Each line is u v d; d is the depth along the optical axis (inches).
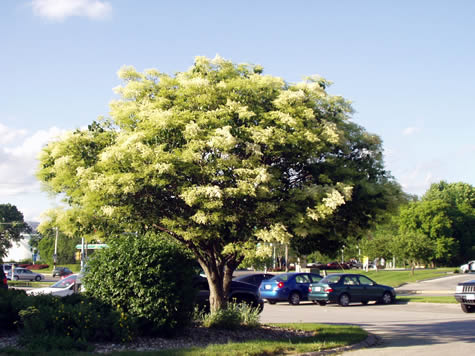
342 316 815.7
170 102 462.3
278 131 425.7
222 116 442.0
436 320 745.6
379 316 815.1
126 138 427.8
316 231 440.5
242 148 433.1
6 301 453.4
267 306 1067.9
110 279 441.1
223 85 447.2
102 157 414.0
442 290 1348.4
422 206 2918.3
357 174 470.3
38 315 407.5
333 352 434.6
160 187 421.1
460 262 3065.9
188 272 458.9
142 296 435.5
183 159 406.6
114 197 428.1
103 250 459.8
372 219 475.5
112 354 357.4
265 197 432.5
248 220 437.1
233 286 758.5
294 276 1122.0
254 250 429.7
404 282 1646.2
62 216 460.1
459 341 521.3
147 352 366.9
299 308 1005.2
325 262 3149.6
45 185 493.0
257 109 453.4
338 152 487.2
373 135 494.3
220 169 419.2
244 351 387.9
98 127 481.7
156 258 440.8
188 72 480.4
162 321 430.3
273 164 465.7
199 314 525.7
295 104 451.5
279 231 416.5
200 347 401.7
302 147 437.4
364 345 479.5
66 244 3159.5
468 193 3567.9
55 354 352.5
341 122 488.7
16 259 4185.5
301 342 454.9
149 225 474.0
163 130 420.8
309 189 428.5
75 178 449.1
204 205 406.9
